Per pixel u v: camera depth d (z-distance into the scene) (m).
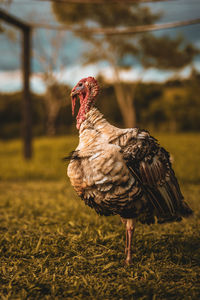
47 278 3.42
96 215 5.98
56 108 34.38
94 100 3.92
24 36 12.72
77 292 3.13
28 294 3.09
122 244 4.47
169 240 4.58
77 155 3.57
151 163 3.58
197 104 35.94
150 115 37.12
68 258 4.03
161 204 3.74
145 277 3.44
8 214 6.08
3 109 40.62
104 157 3.42
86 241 4.48
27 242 4.48
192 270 3.61
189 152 14.95
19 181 10.77
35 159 14.03
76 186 3.69
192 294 3.06
